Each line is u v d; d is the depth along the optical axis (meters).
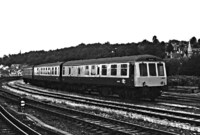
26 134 10.90
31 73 50.06
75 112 17.05
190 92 27.31
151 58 22.78
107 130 11.93
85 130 12.60
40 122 14.83
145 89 22.25
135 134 11.14
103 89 27.19
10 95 31.55
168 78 35.00
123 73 23.45
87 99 24.41
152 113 15.29
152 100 22.88
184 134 11.20
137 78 22.06
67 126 13.67
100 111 18.14
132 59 22.58
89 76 29.00
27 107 20.97
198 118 14.14
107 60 26.11
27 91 35.38
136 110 16.67
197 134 11.21
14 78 80.62
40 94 31.34
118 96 26.53
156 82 22.80
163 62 23.38
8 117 15.62
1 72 144.00
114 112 17.23
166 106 19.08
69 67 34.00
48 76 41.09
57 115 16.56
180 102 20.66
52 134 11.50
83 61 31.02
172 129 12.23
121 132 11.09
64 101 24.44
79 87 32.44
